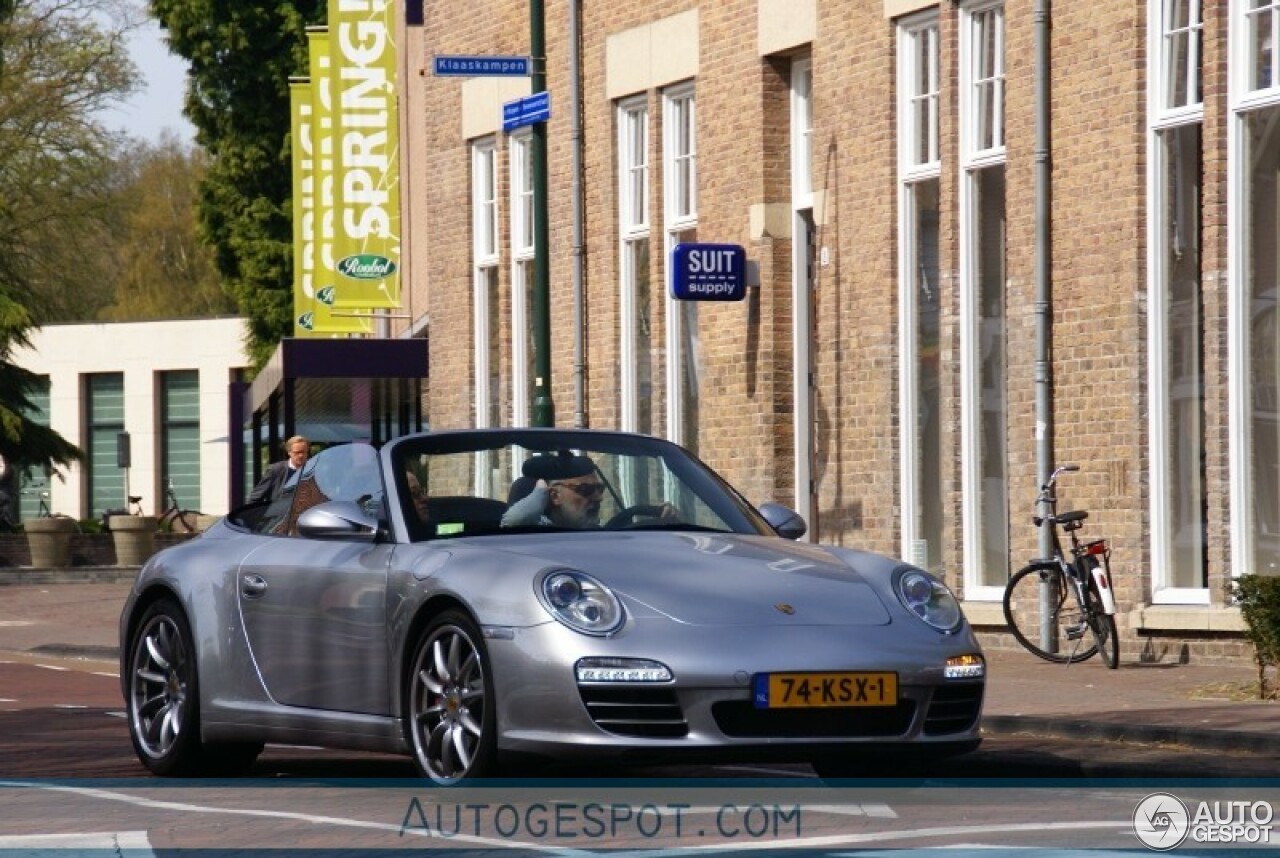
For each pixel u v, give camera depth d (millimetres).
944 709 14930
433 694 15312
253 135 86812
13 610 51375
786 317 34938
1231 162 25766
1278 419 25438
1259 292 25625
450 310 45562
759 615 14633
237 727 17250
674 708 14219
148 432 104938
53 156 86500
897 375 31703
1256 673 24359
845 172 32625
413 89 54812
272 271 86812
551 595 14578
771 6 34375
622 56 38750
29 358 106750
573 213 39000
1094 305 27766
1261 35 25516
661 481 17062
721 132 35938
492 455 16828
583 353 38750
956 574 30453
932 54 31094
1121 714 20156
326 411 60438
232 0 85562
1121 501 27328
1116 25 27312
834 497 33125
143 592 18453
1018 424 28984
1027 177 28797
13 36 85375
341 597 16281
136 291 131625
